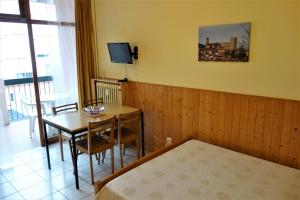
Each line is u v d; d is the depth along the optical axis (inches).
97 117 125.2
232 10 103.2
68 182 117.7
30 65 155.9
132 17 144.6
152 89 140.9
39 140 173.2
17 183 117.2
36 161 140.1
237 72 106.4
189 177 85.1
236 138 111.4
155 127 144.3
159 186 79.7
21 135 183.5
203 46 114.9
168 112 135.6
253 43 99.6
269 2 93.0
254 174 86.9
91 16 168.1
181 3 120.0
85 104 158.2
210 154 102.9
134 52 146.9
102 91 166.9
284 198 73.5
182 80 127.2
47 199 104.7
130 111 134.6
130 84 153.2
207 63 115.4
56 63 159.0
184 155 102.0
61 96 164.2
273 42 94.5
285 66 93.2
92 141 121.0
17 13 140.3
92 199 104.3
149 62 140.9
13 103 218.2
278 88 96.3
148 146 150.6
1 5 134.0
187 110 127.0
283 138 97.7
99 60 174.7
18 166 134.1
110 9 156.9
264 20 95.3
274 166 92.5
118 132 125.0
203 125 122.0
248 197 74.1
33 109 180.2
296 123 93.5
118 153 148.5
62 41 158.6
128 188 78.5
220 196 74.6
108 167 131.9
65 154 149.6
